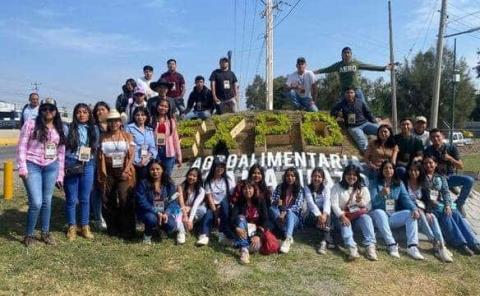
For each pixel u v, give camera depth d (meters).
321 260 6.58
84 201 6.87
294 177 7.32
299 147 10.33
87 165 6.80
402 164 8.28
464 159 26.30
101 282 5.50
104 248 6.50
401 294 5.75
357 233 7.57
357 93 10.70
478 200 9.97
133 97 9.41
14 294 5.06
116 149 6.92
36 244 6.46
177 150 8.30
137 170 7.39
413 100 45.97
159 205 6.81
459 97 44.50
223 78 12.43
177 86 11.73
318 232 7.64
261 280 5.83
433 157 7.98
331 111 10.74
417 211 7.09
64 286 5.34
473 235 7.23
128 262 6.05
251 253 6.65
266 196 7.06
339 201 7.18
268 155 9.73
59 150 6.51
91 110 6.93
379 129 8.26
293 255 6.68
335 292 5.64
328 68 11.86
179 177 9.32
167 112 8.12
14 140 33.97
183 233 6.91
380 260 6.70
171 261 6.20
